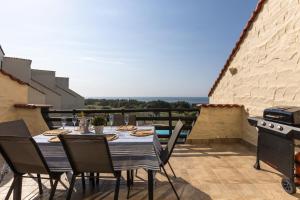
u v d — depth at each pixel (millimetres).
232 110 6215
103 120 3152
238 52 6402
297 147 3836
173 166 4316
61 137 2398
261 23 5242
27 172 2633
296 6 4094
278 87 4617
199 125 6195
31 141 2346
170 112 6309
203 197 3049
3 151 2531
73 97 20391
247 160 4664
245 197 3039
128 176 3148
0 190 3242
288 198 3002
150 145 2639
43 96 13562
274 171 3994
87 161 2520
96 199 3018
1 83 5355
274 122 3428
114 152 2648
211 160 4684
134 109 6262
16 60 14906
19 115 5938
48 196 3096
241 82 6234
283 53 4457
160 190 3275
